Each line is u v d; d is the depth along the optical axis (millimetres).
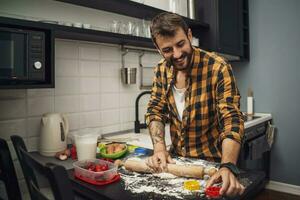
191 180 975
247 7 2875
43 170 630
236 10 2660
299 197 2621
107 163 1080
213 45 2418
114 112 1902
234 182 782
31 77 1153
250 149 2195
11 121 1361
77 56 1650
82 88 1688
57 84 1553
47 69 1221
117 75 1910
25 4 1427
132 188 916
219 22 2398
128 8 1775
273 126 2701
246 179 964
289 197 2623
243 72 2979
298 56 2635
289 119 2723
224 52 2469
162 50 1093
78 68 1658
